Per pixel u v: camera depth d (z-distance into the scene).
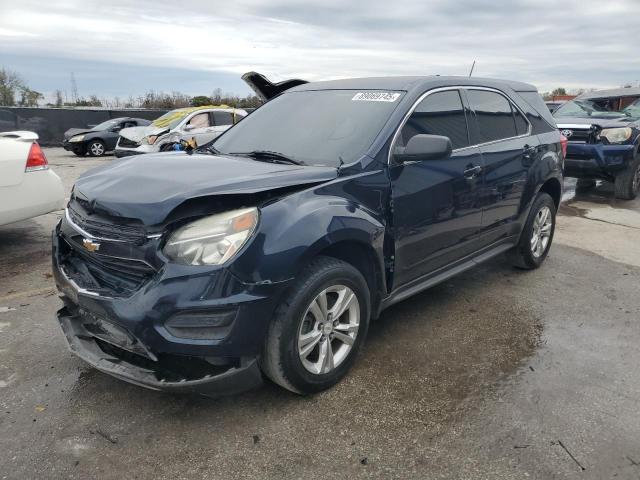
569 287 4.88
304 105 4.00
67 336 2.98
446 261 3.98
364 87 3.92
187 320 2.51
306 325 2.92
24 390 3.08
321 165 3.27
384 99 3.67
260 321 2.62
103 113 23.83
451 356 3.54
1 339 3.70
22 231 6.54
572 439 2.69
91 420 2.81
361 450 2.61
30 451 2.57
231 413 2.88
